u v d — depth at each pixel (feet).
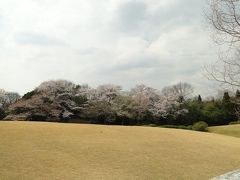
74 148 69.46
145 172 55.01
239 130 175.63
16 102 196.65
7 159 56.54
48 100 192.65
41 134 81.20
